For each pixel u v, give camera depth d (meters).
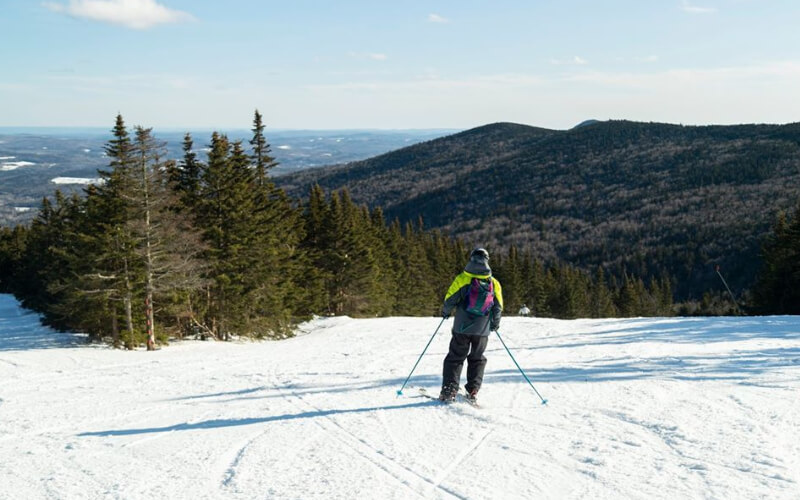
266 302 30.73
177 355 16.39
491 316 5.79
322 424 5.13
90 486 3.80
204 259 28.41
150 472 4.03
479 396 6.10
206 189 29.02
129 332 23.80
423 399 6.03
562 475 3.57
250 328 29.94
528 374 7.53
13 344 26.28
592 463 3.76
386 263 54.91
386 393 6.51
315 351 13.95
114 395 7.58
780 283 41.28
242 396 6.91
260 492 3.50
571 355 9.80
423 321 29.78
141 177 23.69
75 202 27.92
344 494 3.39
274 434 4.87
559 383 6.69
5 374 11.19
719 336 11.97
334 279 45.78
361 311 46.69
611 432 4.46
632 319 19.98
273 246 32.25
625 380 6.65
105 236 23.95
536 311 82.56
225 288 29.03
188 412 6.05
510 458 3.95
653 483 3.34
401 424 5.00
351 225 46.72
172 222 24.70
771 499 3.01
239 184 29.28
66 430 5.49
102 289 24.22
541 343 13.03
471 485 3.46
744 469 3.47
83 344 26.22
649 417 4.82
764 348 9.22
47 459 4.48
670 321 17.44
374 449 4.29
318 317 41.00
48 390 8.53
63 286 25.39
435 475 3.68
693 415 4.80
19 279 48.81
